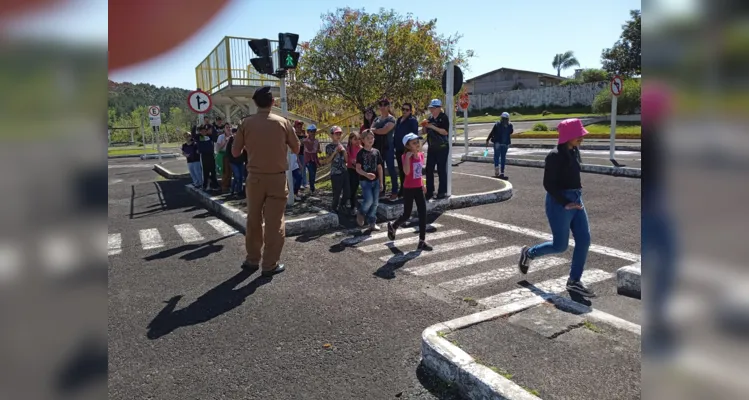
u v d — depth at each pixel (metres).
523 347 3.47
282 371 3.65
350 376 3.56
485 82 67.56
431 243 7.14
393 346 3.99
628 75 31.31
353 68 12.44
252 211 5.83
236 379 3.56
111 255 7.02
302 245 7.14
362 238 7.49
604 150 18.66
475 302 4.86
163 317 4.69
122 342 4.18
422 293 5.14
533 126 33.44
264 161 5.63
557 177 4.81
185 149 12.80
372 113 10.31
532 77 63.84
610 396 2.87
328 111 15.09
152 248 7.37
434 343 3.55
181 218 9.74
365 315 4.61
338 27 12.46
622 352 3.36
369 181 7.80
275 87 14.12
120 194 13.69
